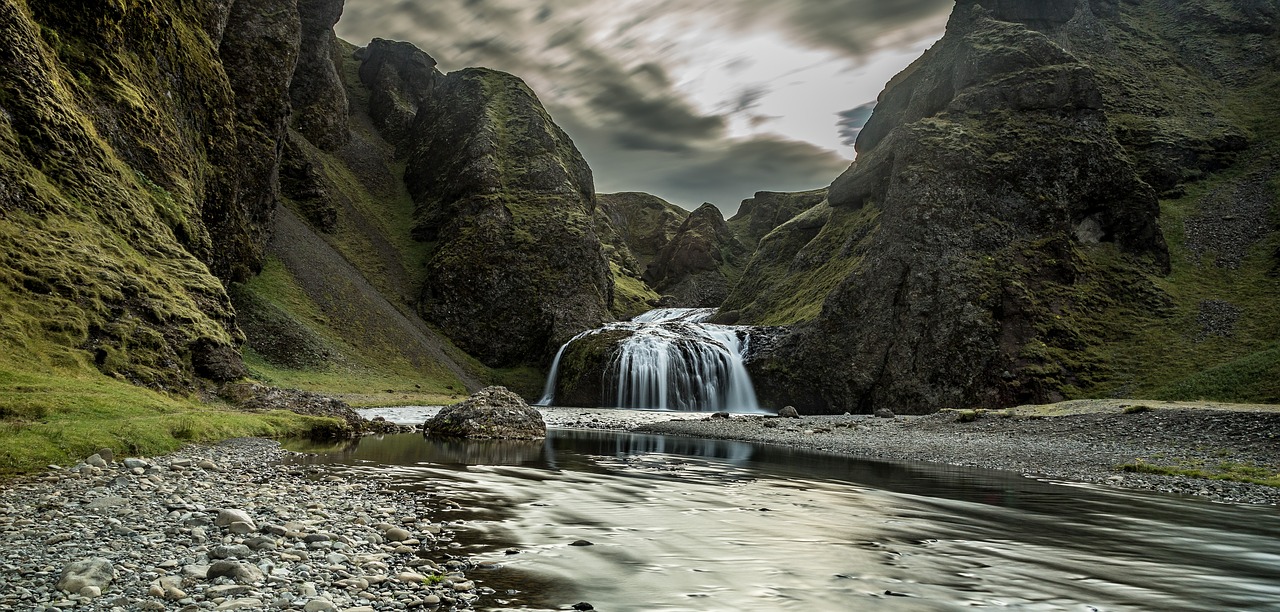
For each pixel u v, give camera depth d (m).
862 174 106.25
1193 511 16.75
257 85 80.25
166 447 19.77
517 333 109.06
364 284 98.62
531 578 9.03
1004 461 28.38
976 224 75.00
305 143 122.00
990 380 65.94
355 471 19.14
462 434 34.31
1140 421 35.47
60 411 20.67
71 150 36.06
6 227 28.81
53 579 7.57
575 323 109.19
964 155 78.12
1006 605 8.61
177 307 34.75
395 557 9.70
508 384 101.25
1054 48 86.00
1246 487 21.36
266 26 83.00
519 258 113.62
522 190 124.81
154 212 42.53
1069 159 77.88
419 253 122.50
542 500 15.48
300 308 78.62
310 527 10.88
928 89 97.94
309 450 24.45
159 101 51.69
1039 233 74.62
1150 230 76.00
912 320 71.62
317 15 135.12
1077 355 65.75
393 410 54.88
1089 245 75.75
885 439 38.59
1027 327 67.50
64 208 33.19
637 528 12.72
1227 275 71.31
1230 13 107.06
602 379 89.50
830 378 74.88
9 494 12.26
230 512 10.63
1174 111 93.94
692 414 67.25
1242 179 83.12
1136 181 78.19
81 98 41.16
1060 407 44.44
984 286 70.50
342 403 37.34
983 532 13.50
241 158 75.06
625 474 21.16
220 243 65.88
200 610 6.78
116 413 22.12
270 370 62.47
